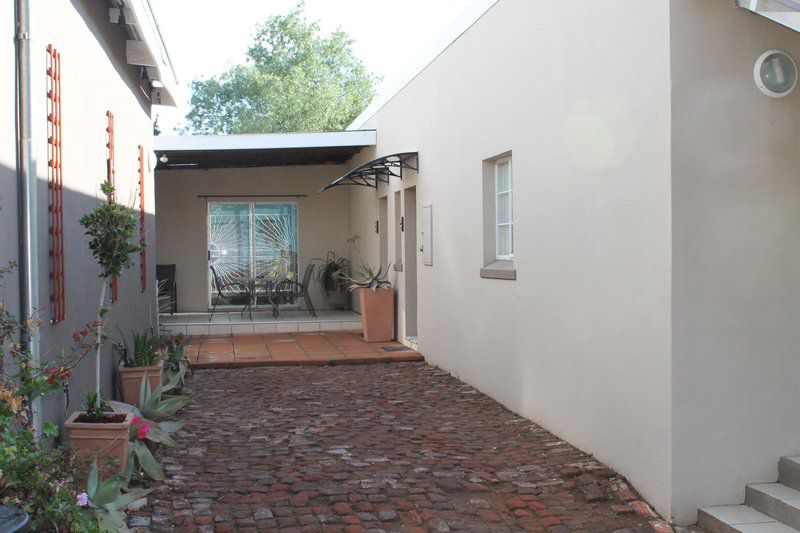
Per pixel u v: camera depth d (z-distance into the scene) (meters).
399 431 6.30
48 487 3.31
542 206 6.16
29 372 3.70
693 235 4.35
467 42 8.02
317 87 33.12
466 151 8.16
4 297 3.76
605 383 5.13
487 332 7.62
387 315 11.52
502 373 7.21
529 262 6.47
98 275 5.90
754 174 4.41
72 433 4.45
